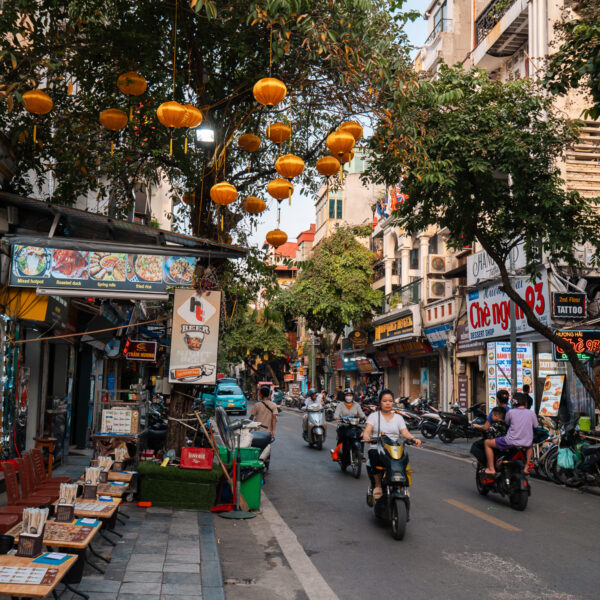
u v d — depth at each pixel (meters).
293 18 8.25
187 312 9.34
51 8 9.62
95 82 10.52
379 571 6.30
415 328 29.61
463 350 25.70
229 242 10.10
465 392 24.98
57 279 8.58
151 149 10.95
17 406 10.59
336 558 6.78
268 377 70.25
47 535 4.74
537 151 13.15
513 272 19.20
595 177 19.19
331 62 8.69
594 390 13.43
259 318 9.80
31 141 10.04
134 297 8.66
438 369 29.91
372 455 8.23
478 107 13.06
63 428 13.33
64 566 4.01
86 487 6.24
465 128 12.59
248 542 7.45
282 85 6.54
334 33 8.27
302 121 11.46
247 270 10.28
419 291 30.53
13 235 7.38
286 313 35.91
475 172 12.69
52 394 14.25
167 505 8.99
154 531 7.44
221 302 9.63
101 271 8.63
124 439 9.76
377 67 8.63
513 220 14.09
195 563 6.14
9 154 9.74
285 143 11.38
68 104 10.52
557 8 19.75
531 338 20.42
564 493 10.98
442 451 17.83
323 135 11.34
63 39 9.34
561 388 15.70
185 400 9.93
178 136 10.39
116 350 17.19
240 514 8.84
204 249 7.91
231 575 6.12
